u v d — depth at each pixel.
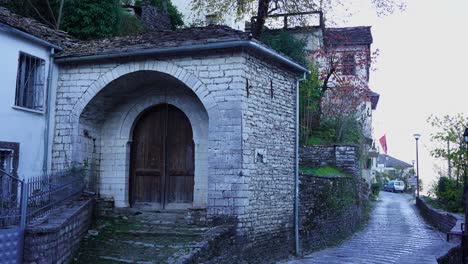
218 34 11.26
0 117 10.45
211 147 10.80
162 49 10.99
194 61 11.15
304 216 13.66
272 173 11.99
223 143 10.71
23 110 11.07
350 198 18.03
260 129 11.51
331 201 15.55
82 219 10.38
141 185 12.89
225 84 10.84
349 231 17.66
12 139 10.73
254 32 19.75
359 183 20.73
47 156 11.73
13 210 8.10
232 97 10.75
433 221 20.94
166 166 12.77
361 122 24.67
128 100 12.86
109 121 12.91
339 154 19.16
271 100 12.12
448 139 22.06
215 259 9.64
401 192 48.66
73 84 12.00
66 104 11.98
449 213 18.53
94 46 12.30
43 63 11.76
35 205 8.95
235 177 10.54
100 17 17.47
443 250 13.70
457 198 20.48
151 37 12.23
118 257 9.30
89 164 12.41
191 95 12.36
